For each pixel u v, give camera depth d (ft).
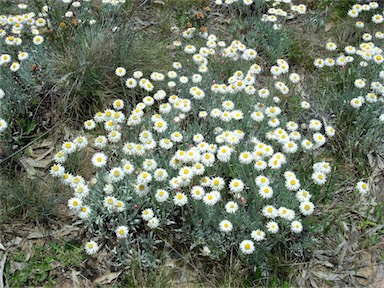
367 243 2.92
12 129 3.39
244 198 2.80
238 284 2.70
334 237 2.95
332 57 4.23
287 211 2.66
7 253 2.77
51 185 3.08
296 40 4.33
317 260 2.85
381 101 3.45
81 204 2.67
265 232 2.76
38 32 3.77
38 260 2.77
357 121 3.51
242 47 3.80
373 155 3.44
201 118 3.59
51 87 3.58
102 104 3.62
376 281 2.77
